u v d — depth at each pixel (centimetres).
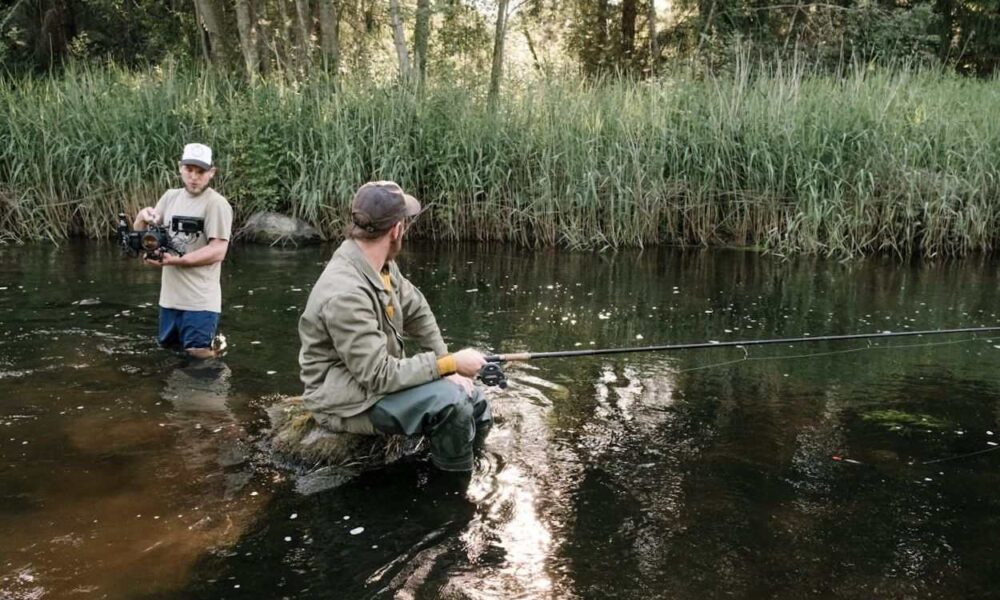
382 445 352
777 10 1722
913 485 330
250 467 339
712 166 1025
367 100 1075
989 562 273
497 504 310
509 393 437
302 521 295
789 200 1013
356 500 312
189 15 1596
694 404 425
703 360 511
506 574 261
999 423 401
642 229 1036
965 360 515
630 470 341
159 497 311
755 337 573
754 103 1049
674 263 903
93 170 1007
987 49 1814
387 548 277
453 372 341
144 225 498
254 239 1015
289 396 421
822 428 392
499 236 1052
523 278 796
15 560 265
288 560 268
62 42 1611
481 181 1040
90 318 575
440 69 1146
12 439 362
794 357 520
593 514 302
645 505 309
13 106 1026
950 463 352
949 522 300
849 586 257
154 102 1060
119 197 1014
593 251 990
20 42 1428
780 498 317
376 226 327
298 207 1055
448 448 336
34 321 564
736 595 251
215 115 1060
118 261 816
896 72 1231
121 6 1630
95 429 374
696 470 341
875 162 973
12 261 808
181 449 355
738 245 1039
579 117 1064
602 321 617
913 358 519
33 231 980
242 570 262
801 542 284
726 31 1650
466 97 1090
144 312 595
